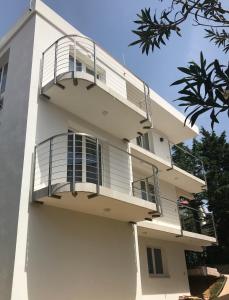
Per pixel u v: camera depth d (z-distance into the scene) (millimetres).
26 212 7250
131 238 9906
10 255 6789
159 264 13766
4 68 10930
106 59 11789
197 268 17359
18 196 7332
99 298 8078
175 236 13438
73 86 8727
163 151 16328
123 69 12523
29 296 6609
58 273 7367
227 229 22250
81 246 8219
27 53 9422
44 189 7371
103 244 8875
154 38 3773
